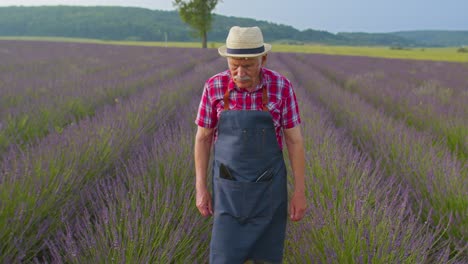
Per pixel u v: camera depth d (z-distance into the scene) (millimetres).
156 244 2441
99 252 2273
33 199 2793
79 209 3176
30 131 5145
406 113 7773
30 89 7812
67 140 3990
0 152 4086
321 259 2395
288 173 3691
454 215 3213
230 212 1940
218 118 1961
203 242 2719
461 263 2555
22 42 44094
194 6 55250
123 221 2689
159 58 23781
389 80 14438
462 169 3932
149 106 6363
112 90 8758
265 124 1885
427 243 2439
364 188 3117
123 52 30844
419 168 3945
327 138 4590
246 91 1894
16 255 2547
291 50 59844
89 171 3602
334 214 2684
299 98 7652
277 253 2053
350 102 8109
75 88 8305
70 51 29719
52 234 2830
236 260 1961
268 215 1945
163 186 3213
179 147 3863
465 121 6168
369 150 5141
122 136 4484
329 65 23578
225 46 1840
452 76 17562
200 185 2074
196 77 11859
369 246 2361
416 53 64688
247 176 1911
